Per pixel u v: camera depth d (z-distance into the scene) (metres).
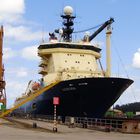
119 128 38.19
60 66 56.47
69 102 52.19
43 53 59.22
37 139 25.44
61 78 54.12
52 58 58.16
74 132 34.50
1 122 48.19
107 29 56.94
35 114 61.97
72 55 57.94
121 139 27.70
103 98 50.53
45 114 58.22
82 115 52.28
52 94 53.97
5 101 63.09
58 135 30.16
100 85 49.44
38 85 62.97
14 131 33.19
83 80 49.75
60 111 53.84
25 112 69.44
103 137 29.25
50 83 54.47
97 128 39.78
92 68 57.41
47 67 60.97
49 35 62.47
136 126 35.97
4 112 60.78
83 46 58.59
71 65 56.75
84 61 57.75
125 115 65.50
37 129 36.53
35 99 61.00
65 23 64.06
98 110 51.78
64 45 58.16
